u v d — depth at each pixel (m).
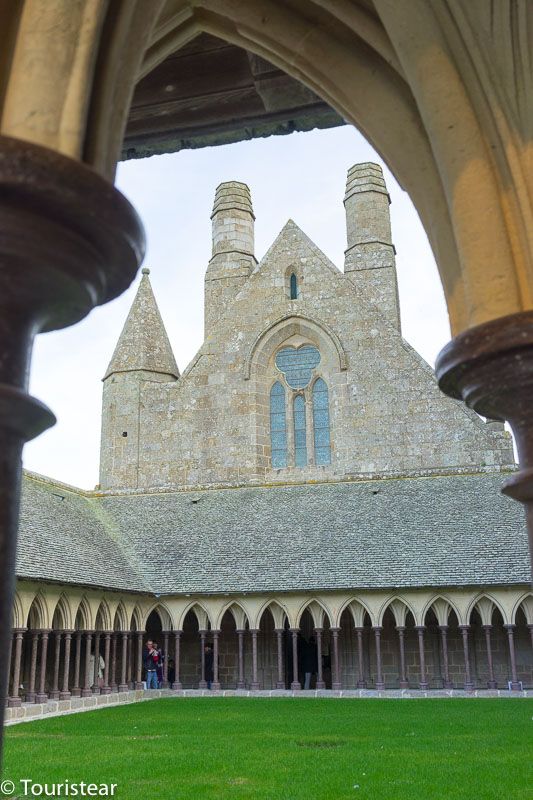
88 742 15.82
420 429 35.88
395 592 27.39
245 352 39.12
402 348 37.06
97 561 28.05
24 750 14.70
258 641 31.42
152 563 30.78
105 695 25.02
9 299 2.59
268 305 39.53
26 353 2.68
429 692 26.19
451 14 3.64
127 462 39.03
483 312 3.56
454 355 3.48
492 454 34.81
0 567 2.46
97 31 2.80
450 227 3.88
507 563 27.09
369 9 3.99
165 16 4.36
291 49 4.35
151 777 11.83
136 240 2.75
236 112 5.58
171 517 33.72
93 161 2.93
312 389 38.59
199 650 32.00
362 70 4.18
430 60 3.68
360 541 29.84
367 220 43.31
